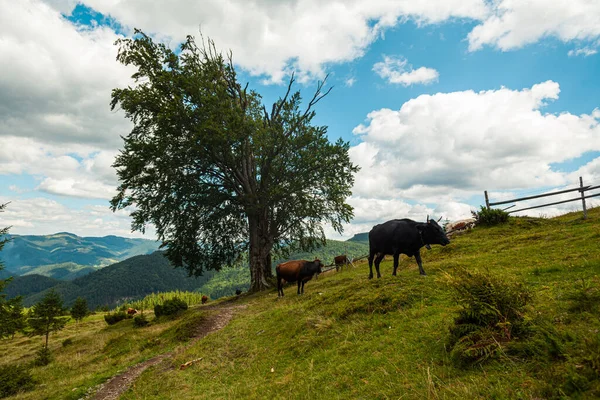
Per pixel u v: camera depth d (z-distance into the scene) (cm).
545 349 378
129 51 2397
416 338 582
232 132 2386
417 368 479
